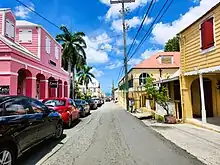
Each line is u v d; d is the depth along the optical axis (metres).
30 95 20.45
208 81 17.20
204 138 9.81
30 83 20.59
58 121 9.49
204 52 12.61
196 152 7.43
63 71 34.22
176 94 18.77
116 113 25.39
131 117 20.31
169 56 37.91
